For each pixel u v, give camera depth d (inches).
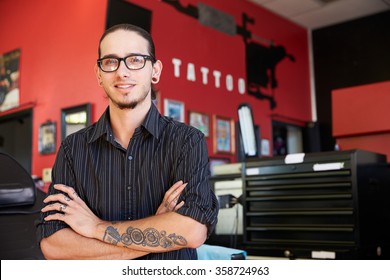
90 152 58.1
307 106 306.8
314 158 90.1
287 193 92.9
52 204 56.0
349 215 85.3
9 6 237.1
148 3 206.5
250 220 97.7
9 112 230.7
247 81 259.4
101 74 55.3
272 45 282.5
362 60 295.3
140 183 56.2
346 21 302.5
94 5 193.0
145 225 52.8
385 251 93.4
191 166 54.9
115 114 57.0
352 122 148.3
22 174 75.8
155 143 57.0
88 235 53.7
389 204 98.1
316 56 311.7
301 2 271.7
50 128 204.1
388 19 287.6
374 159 93.5
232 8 255.0
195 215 52.1
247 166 98.7
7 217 73.2
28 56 222.2
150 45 56.4
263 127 267.3
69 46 201.0
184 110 217.2
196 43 229.3
